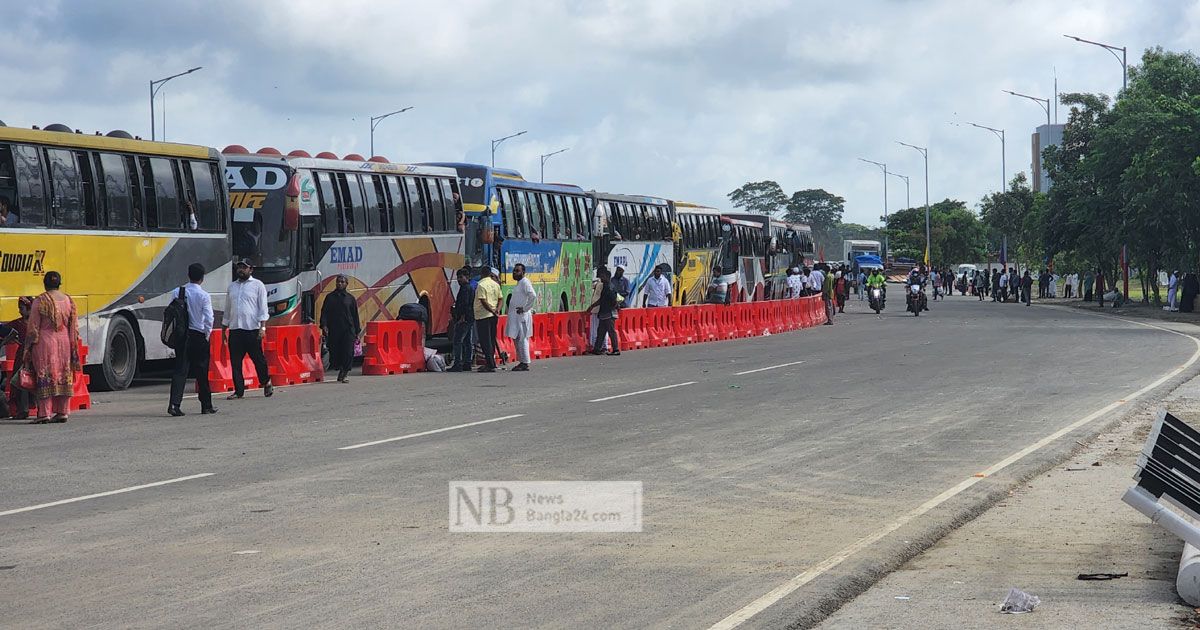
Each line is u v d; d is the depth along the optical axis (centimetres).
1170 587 827
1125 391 2112
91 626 730
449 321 3388
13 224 2028
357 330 2447
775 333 4469
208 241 2492
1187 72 6119
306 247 2712
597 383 2339
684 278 5344
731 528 1009
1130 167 5744
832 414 1789
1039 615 758
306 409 1917
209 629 722
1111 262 7256
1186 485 795
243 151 2752
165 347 2398
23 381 1770
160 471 1311
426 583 830
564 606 772
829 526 1018
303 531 996
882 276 6169
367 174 2981
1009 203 10269
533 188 3850
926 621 748
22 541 966
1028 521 1052
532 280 3828
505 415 1802
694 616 749
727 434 1574
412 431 1625
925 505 1098
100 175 2222
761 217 6825
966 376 2416
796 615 744
